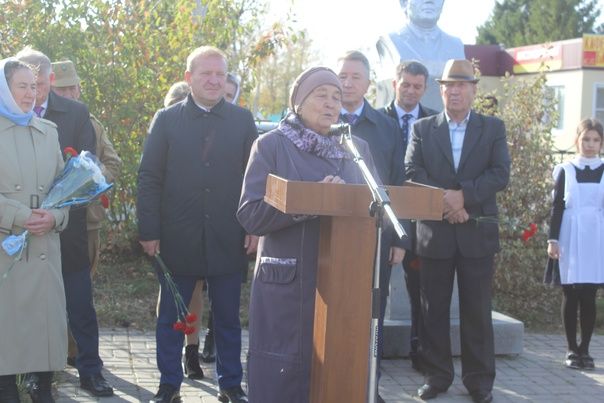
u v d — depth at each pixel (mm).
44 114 5020
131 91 8367
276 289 3529
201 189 4863
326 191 3156
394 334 6324
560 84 24938
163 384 4891
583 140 6422
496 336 6488
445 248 5277
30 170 4367
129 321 6949
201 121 4898
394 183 5207
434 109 7105
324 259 3334
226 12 9055
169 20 9016
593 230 6254
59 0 8383
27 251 4340
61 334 4469
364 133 5145
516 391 5684
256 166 3656
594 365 6332
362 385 3299
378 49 7816
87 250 5195
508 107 8625
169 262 4906
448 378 5430
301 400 3479
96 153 5363
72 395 5137
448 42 7465
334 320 3264
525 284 8398
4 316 4297
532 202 8438
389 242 4891
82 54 8320
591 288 6258
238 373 5004
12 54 8227
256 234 3572
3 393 4430
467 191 5160
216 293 4988
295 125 3703
